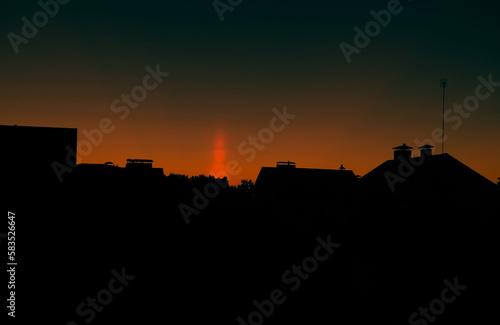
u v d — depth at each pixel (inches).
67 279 553.0
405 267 610.5
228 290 605.6
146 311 559.5
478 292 543.5
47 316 527.8
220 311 568.1
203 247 642.2
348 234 700.7
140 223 641.6
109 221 627.2
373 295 617.3
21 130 677.9
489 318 520.1
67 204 634.8
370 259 648.4
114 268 574.2
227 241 665.6
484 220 629.3
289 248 692.7
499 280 535.2
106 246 590.2
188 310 569.9
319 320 538.6
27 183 632.4
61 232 588.4
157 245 614.5
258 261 657.0
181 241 635.5
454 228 620.1
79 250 575.5
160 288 582.2
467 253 573.9
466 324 520.7
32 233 576.1
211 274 613.3
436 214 675.4
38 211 604.1
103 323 517.7
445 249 592.7
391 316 556.4
